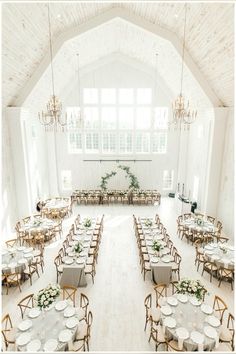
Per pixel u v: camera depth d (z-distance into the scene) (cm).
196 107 1284
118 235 1073
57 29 867
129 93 1564
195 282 538
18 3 603
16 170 1141
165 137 1636
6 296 688
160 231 947
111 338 549
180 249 950
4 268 702
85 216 1302
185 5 706
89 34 1002
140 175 1664
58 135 1596
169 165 1656
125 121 1605
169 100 1562
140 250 831
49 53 944
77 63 1322
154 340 509
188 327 480
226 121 1072
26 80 988
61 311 526
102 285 738
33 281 756
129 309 639
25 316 515
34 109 1269
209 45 793
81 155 1627
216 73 898
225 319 595
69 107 1563
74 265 722
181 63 1023
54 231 1023
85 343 532
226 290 713
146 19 917
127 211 1388
